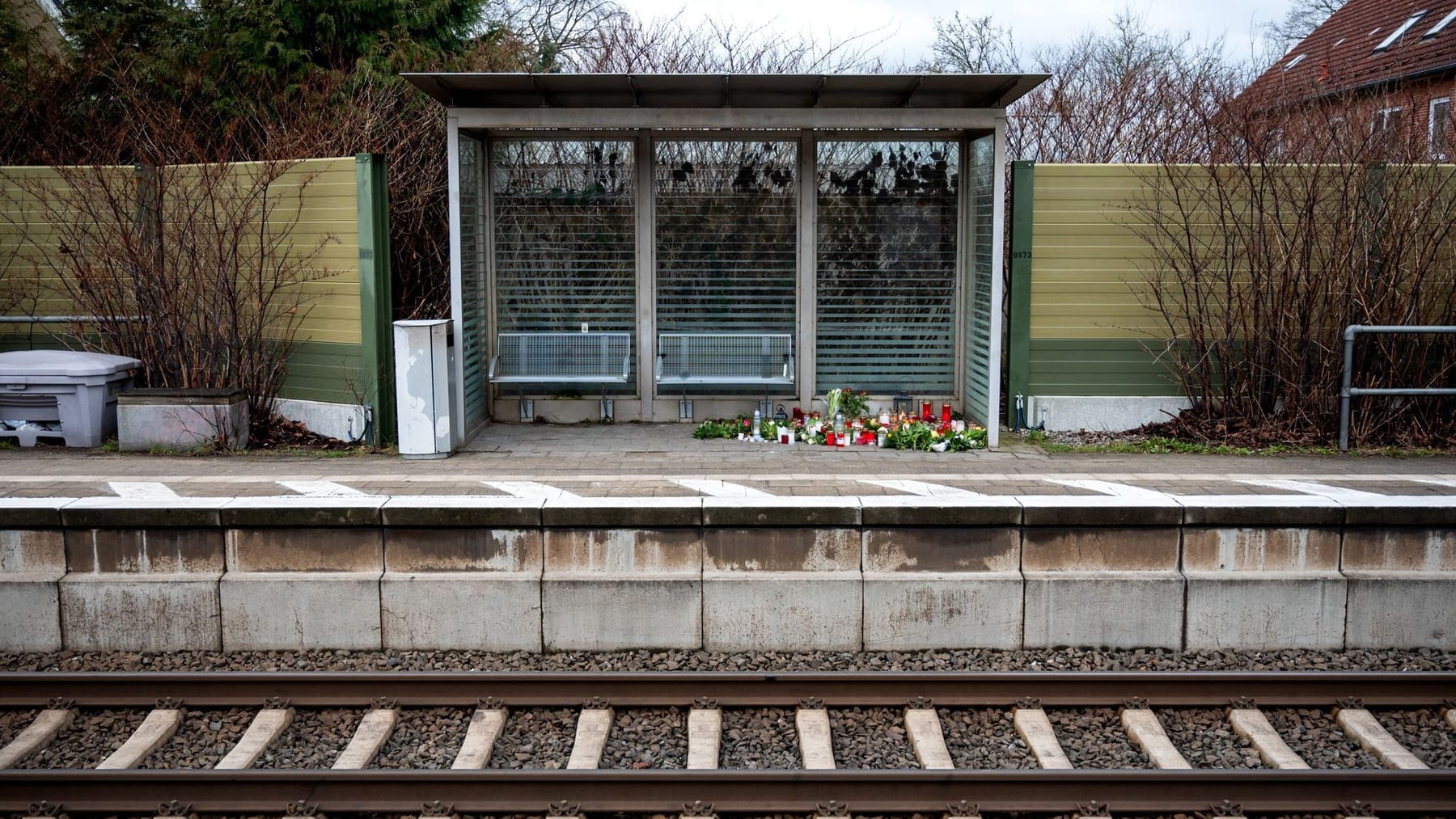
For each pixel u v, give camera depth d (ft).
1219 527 22.95
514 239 37.55
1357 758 18.71
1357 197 34.30
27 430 33.68
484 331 37.42
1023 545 23.00
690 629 22.91
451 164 32.68
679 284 37.93
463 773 17.07
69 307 38.24
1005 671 20.79
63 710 19.89
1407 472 28.78
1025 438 35.24
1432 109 41.52
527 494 24.91
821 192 37.63
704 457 31.53
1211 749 19.03
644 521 22.90
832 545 23.00
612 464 30.17
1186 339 36.24
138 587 22.86
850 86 31.81
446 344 31.53
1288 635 22.97
